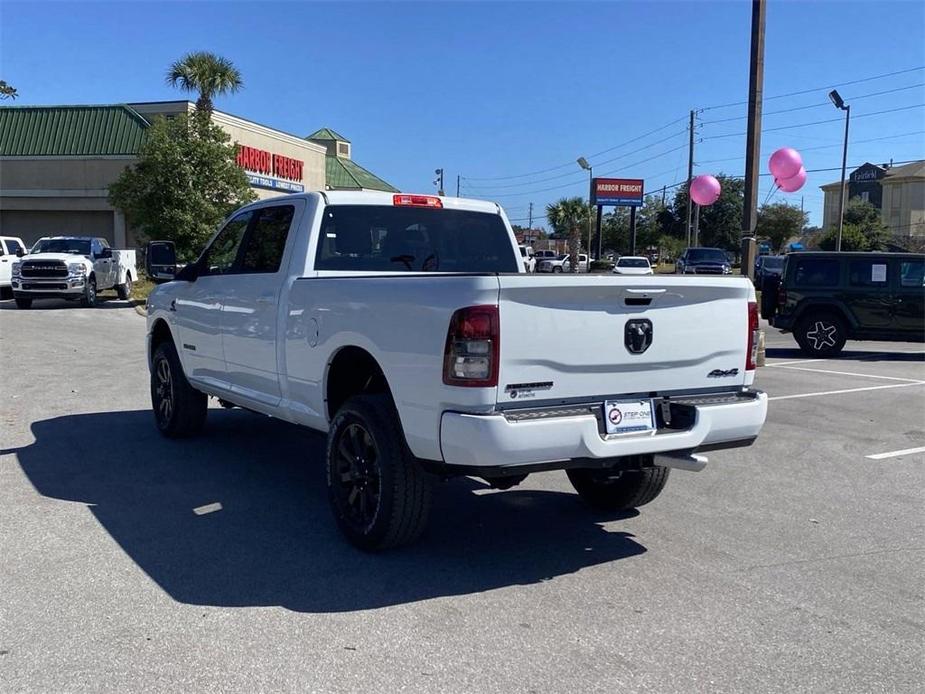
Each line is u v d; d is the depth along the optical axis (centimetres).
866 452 825
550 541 552
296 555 517
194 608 437
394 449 494
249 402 669
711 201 1698
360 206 642
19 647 391
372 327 496
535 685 364
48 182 3769
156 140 2616
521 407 452
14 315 2225
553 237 8375
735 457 799
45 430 859
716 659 392
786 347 1836
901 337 1608
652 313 488
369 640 404
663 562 517
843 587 482
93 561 500
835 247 5388
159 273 795
